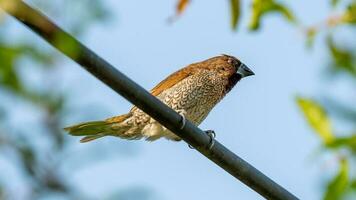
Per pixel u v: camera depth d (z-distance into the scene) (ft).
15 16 30.94
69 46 31.94
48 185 36.35
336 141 35.53
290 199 42.42
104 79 36.11
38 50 32.37
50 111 36.17
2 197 35.65
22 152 36.09
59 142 36.83
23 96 33.19
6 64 31.50
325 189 35.91
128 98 37.55
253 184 42.19
